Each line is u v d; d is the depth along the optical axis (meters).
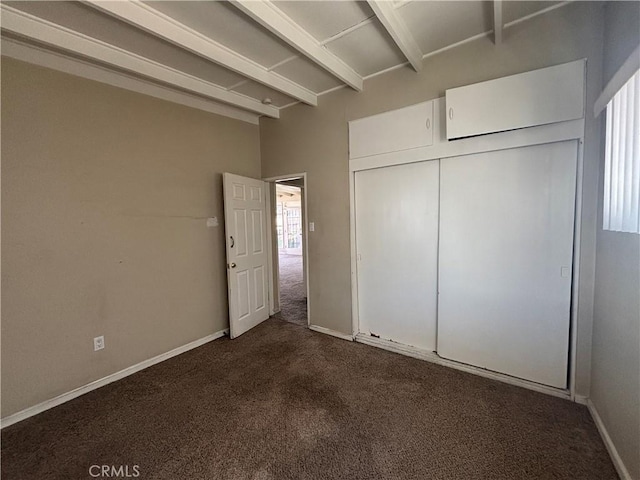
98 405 2.23
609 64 1.80
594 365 1.99
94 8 1.78
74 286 2.37
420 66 2.60
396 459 1.67
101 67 2.48
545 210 2.19
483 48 2.33
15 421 2.07
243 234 3.66
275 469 1.62
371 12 2.03
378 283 3.16
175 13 1.98
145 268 2.83
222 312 3.58
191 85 2.86
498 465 1.61
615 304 1.65
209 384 2.49
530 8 2.04
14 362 2.09
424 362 2.78
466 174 2.50
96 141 2.49
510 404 2.12
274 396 2.29
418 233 2.85
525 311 2.30
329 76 2.95
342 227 3.32
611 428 1.66
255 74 2.68
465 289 2.57
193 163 3.24
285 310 4.52
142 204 2.80
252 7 1.84
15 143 2.09
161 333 2.96
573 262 2.11
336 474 1.58
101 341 2.52
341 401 2.21
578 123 2.01
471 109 2.33
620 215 1.57
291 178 3.81
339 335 3.45
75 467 1.67
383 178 3.02
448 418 1.99
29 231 2.16
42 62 2.19
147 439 1.87
